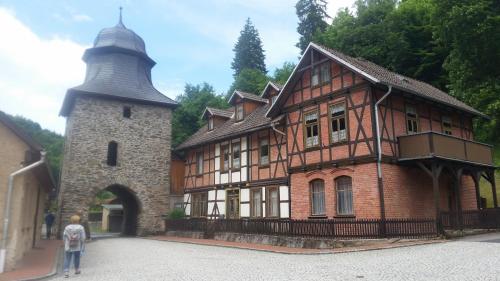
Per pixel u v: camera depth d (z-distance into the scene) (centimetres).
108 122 2864
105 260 1426
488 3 2725
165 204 2998
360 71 1708
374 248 1353
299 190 2012
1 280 1032
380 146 1683
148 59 3222
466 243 1395
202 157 2966
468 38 2716
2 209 1212
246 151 2488
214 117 3027
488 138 2839
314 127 1980
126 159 2892
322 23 5128
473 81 2870
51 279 1057
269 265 1135
